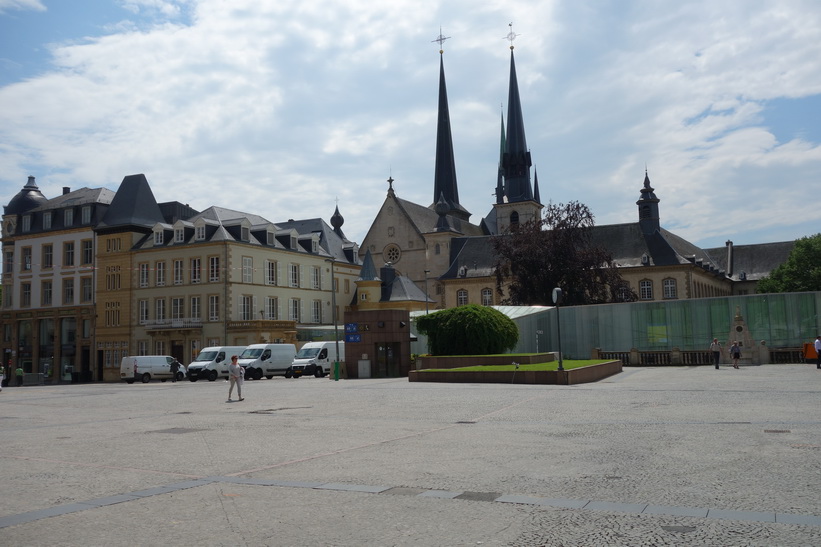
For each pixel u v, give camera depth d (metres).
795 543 6.57
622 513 7.78
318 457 11.92
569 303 68.75
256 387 36.28
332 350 55.16
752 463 10.50
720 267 125.44
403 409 20.47
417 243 103.06
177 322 67.88
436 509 8.10
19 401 29.20
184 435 15.39
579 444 12.78
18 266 80.38
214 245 67.62
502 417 17.64
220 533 7.26
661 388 25.88
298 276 76.94
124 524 7.70
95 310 74.00
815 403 18.95
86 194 80.19
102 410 23.16
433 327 42.31
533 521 7.52
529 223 72.38
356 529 7.32
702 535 6.88
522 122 114.06
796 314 48.28
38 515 8.14
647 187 97.94
